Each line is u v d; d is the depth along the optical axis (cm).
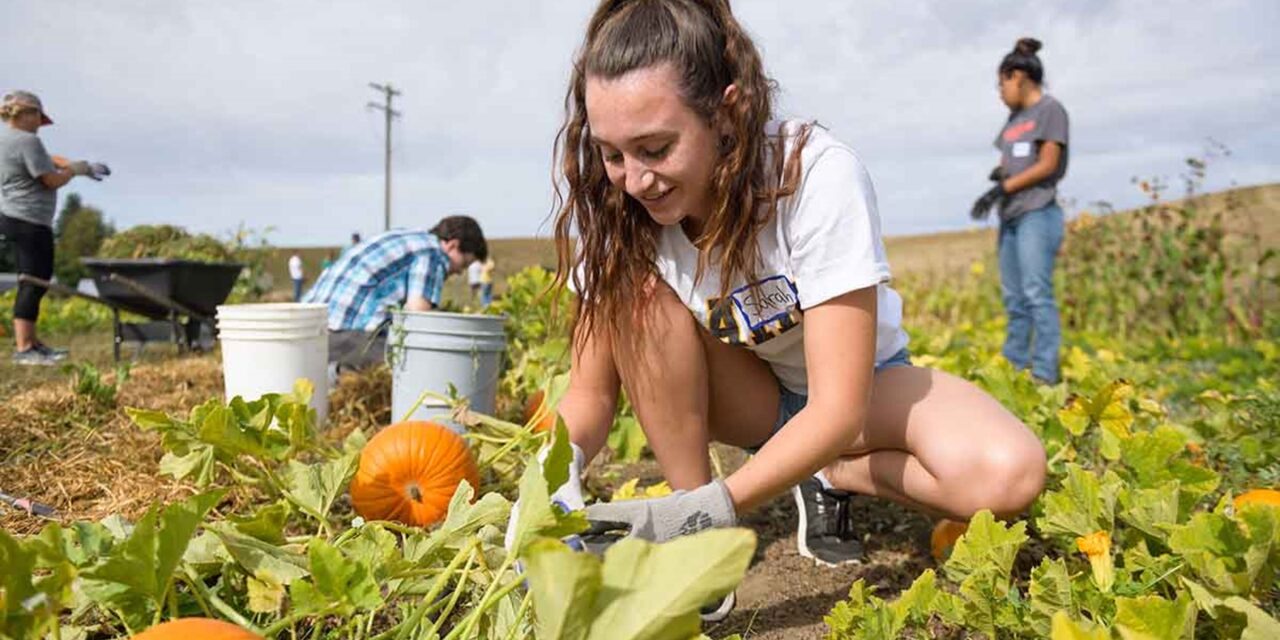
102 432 318
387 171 3912
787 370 215
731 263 179
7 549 106
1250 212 942
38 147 573
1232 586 145
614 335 204
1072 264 1106
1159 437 208
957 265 1536
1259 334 886
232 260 899
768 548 240
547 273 521
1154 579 161
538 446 260
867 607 156
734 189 170
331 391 395
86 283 661
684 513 157
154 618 127
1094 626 143
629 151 158
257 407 222
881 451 209
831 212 169
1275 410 301
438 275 461
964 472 186
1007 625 156
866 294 171
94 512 233
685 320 205
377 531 160
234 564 162
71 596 114
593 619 95
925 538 242
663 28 155
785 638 184
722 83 162
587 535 157
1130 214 1023
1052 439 272
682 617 92
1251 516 143
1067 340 912
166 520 121
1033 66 522
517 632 133
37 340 598
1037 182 522
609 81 154
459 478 230
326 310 357
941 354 591
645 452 348
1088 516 184
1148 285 970
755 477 166
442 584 144
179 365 517
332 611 129
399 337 325
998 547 161
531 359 416
